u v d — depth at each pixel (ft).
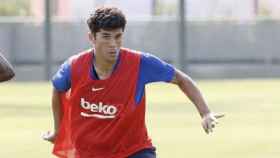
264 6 376.07
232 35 305.53
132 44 307.58
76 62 54.03
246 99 201.67
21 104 189.98
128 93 53.62
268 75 303.89
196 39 304.91
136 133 54.13
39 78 298.15
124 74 53.52
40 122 151.43
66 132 56.39
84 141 54.34
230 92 225.76
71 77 54.08
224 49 305.32
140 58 53.83
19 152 110.01
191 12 359.05
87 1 363.76
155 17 315.37
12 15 375.66
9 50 304.09
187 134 132.57
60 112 56.54
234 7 362.33
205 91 230.68
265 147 115.65
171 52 306.35
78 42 304.71
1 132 135.74
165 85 248.73
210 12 359.87
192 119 155.43
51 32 289.12
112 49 51.98
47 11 284.00
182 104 187.83
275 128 140.15
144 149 54.34
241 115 163.32
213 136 129.59
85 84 53.62
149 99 203.00
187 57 302.86
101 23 51.47
